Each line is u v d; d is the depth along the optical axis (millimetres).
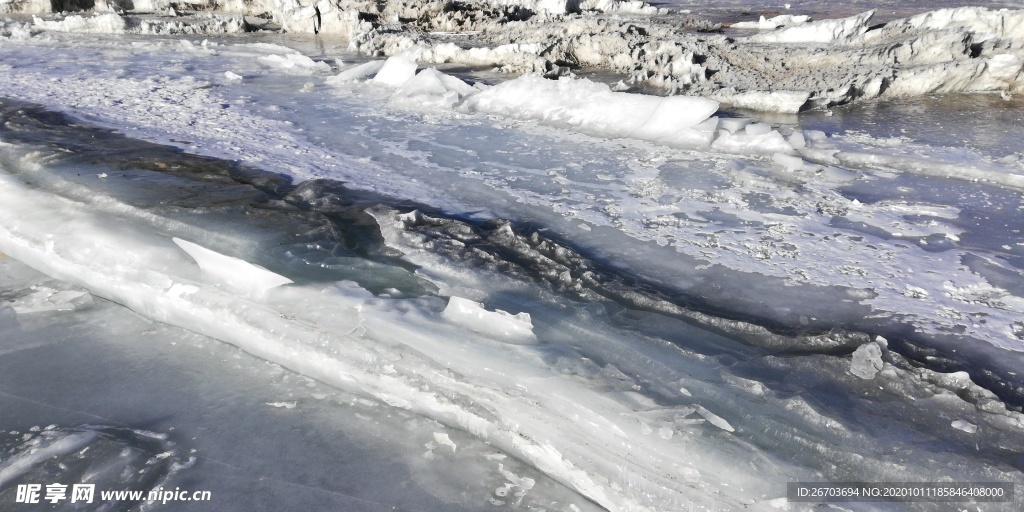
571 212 4738
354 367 3033
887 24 9641
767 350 3072
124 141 6168
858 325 3299
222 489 2500
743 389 2721
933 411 2609
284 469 2613
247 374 3227
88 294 3891
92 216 4270
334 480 2564
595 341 3047
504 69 9930
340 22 14242
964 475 2275
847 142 6230
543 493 2545
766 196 4984
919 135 6406
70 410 2926
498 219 4605
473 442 2803
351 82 9312
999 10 8852
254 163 5695
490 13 14281
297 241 3965
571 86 7488
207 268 3627
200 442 2748
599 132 6766
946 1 16641
